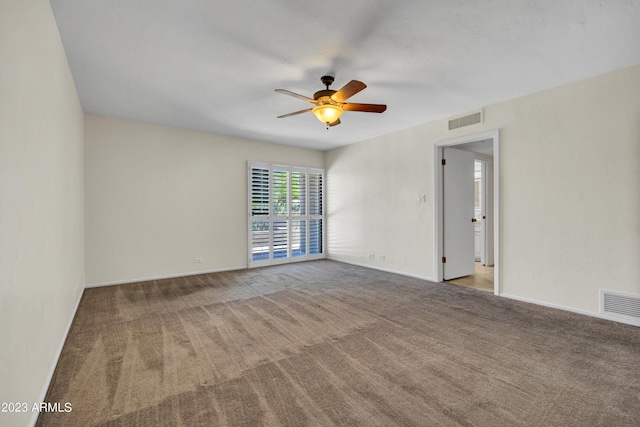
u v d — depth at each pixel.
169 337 2.58
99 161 4.23
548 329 2.72
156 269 4.69
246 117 4.30
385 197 5.28
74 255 3.16
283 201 6.03
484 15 2.07
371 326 2.82
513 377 1.96
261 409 1.65
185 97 3.56
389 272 5.16
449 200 4.64
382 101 3.68
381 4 1.96
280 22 2.15
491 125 3.79
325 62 2.73
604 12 2.02
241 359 2.21
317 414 1.61
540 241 3.39
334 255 6.43
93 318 3.02
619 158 2.86
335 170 6.37
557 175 3.25
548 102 3.31
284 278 4.75
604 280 2.96
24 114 1.50
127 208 4.45
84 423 1.54
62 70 2.42
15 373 1.33
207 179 5.15
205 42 2.41
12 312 1.31
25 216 1.50
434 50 2.53
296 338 2.56
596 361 2.16
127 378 1.95
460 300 3.60
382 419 1.57
